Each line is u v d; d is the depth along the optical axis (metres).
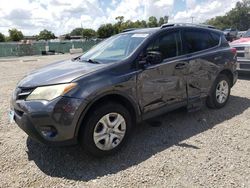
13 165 3.69
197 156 3.80
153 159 3.75
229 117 5.26
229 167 3.51
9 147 4.19
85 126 3.55
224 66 5.55
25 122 3.50
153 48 4.35
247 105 5.96
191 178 3.29
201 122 5.03
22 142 4.36
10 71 12.73
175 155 3.85
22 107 3.54
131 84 3.93
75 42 38.16
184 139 4.35
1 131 4.80
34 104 3.45
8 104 6.42
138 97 4.05
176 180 3.27
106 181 3.29
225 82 5.73
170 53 4.59
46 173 3.49
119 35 5.09
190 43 4.97
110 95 3.81
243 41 8.57
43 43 34.84
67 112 3.38
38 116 3.39
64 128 3.40
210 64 5.23
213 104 5.62
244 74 9.34
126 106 4.05
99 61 4.29
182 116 5.32
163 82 4.38
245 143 4.16
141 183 3.23
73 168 3.60
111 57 4.35
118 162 3.71
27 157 3.89
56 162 3.75
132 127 4.24
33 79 3.80
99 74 3.70
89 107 3.54
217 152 3.90
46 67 4.43
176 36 4.77
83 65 4.14
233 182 3.20
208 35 5.44
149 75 4.16
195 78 4.95
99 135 3.68
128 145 4.17
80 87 3.48
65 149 4.10
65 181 3.32
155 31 4.52
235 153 3.86
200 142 4.23
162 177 3.34
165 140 4.32
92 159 3.80
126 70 3.93
